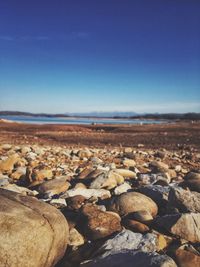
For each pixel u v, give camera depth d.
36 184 1.11
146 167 1.61
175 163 1.90
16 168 1.38
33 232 0.53
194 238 0.71
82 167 1.50
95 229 0.70
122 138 3.68
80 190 0.99
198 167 1.82
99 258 0.57
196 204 0.85
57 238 0.57
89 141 3.24
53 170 1.40
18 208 0.56
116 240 0.64
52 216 0.59
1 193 0.61
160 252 0.63
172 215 0.75
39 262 0.53
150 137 3.88
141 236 0.66
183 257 0.61
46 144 2.77
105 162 1.69
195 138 3.80
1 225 0.52
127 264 0.54
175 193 0.88
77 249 0.65
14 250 0.51
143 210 0.82
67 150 2.14
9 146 2.13
